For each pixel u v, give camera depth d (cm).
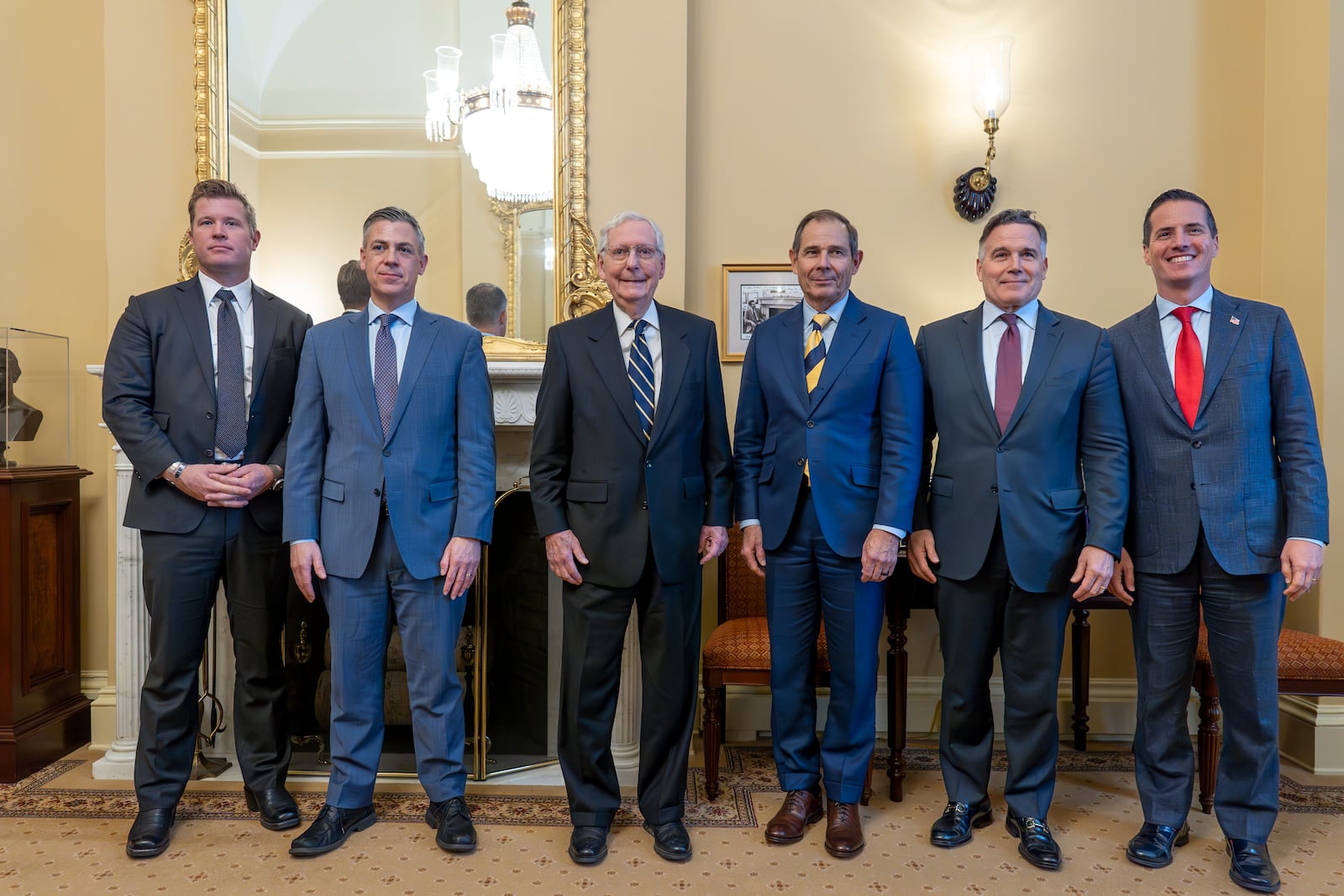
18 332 276
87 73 300
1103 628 304
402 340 221
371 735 218
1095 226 301
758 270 299
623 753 258
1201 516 198
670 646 208
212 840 215
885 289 301
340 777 214
